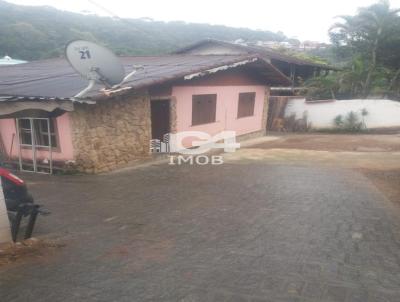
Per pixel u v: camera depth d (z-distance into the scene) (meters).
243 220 5.68
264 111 19.06
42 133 10.39
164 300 3.22
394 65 27.14
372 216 5.85
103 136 9.84
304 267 3.92
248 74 16.86
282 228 5.28
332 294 3.30
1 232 4.64
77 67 8.43
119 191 7.83
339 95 23.83
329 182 8.37
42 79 11.62
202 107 14.03
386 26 25.59
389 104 19.94
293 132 21.17
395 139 16.77
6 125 11.12
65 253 4.46
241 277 3.67
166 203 6.79
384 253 4.34
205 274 3.75
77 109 9.34
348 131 20.45
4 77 13.35
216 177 9.12
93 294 3.38
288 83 18.81
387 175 9.09
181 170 10.16
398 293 3.33
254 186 8.05
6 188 5.16
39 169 10.55
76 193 7.71
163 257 4.26
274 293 3.32
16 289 3.53
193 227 5.38
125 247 4.62
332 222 5.55
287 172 9.62
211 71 12.77
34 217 4.96
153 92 11.55
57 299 3.31
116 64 8.83
